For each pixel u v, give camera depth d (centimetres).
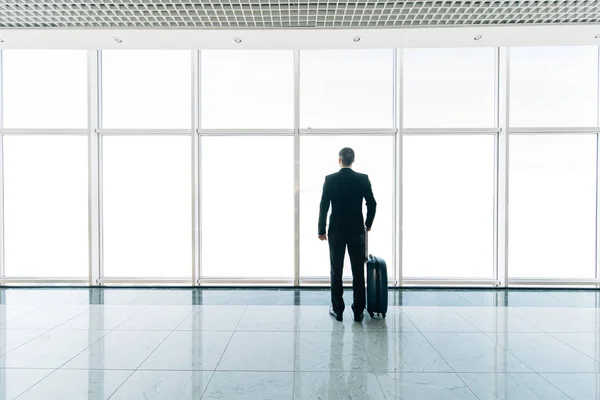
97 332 296
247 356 249
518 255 464
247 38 346
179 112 462
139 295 419
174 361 241
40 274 475
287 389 204
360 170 466
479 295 418
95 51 451
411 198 466
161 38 346
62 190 471
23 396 198
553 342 273
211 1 286
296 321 324
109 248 476
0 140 463
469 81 455
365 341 275
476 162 464
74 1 284
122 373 224
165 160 471
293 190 461
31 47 369
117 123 462
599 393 201
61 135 463
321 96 459
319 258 470
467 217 468
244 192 474
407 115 454
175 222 473
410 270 470
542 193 461
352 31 330
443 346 266
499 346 266
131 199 474
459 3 291
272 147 471
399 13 299
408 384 210
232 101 461
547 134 452
